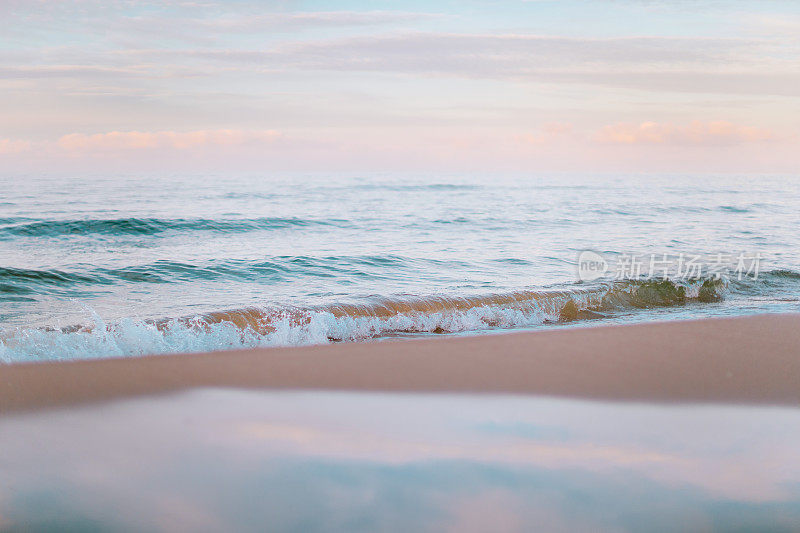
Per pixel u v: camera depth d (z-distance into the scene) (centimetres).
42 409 327
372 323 638
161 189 3359
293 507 228
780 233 1630
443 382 390
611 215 2177
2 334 527
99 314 694
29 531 210
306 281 922
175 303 761
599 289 816
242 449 278
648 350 480
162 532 212
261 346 556
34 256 1141
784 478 255
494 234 1609
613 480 251
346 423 314
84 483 244
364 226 1780
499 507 229
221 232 1595
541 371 418
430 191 3797
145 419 315
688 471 260
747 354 468
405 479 250
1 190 2973
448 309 691
